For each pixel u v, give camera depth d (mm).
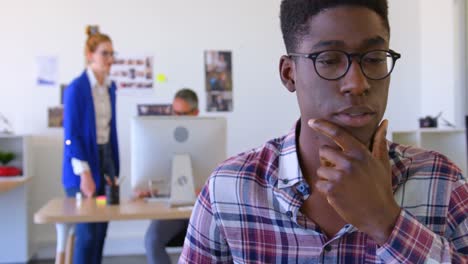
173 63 4520
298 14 678
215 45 4562
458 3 4367
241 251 784
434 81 4633
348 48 642
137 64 4484
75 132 2910
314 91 660
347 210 613
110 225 4547
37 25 4391
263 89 4613
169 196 2406
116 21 4453
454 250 682
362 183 599
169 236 2564
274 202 769
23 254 4191
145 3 4484
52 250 4469
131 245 4562
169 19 4508
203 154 2344
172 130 2316
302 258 749
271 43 4613
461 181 743
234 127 4590
